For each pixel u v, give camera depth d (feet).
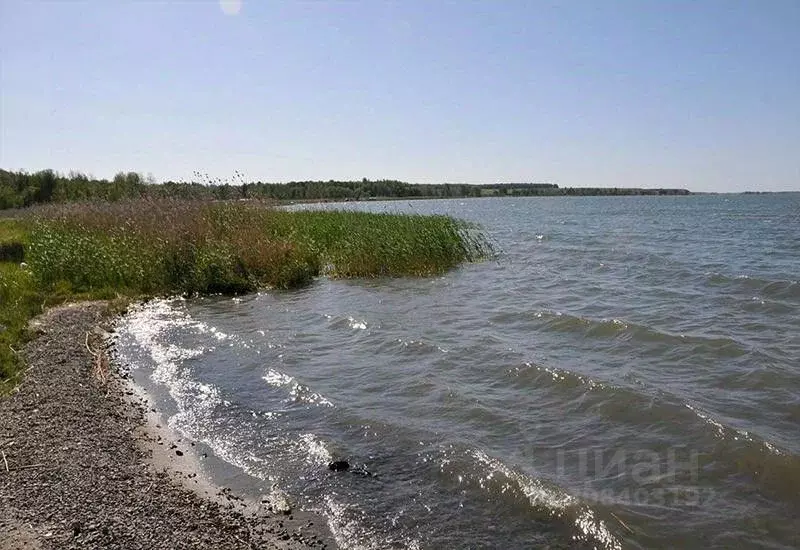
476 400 23.70
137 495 16.65
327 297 46.85
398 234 61.16
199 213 59.11
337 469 18.42
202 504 16.33
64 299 44.39
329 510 16.14
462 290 49.78
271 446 20.20
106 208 63.05
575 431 20.63
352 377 27.20
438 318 38.81
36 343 32.04
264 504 16.44
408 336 33.78
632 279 54.85
